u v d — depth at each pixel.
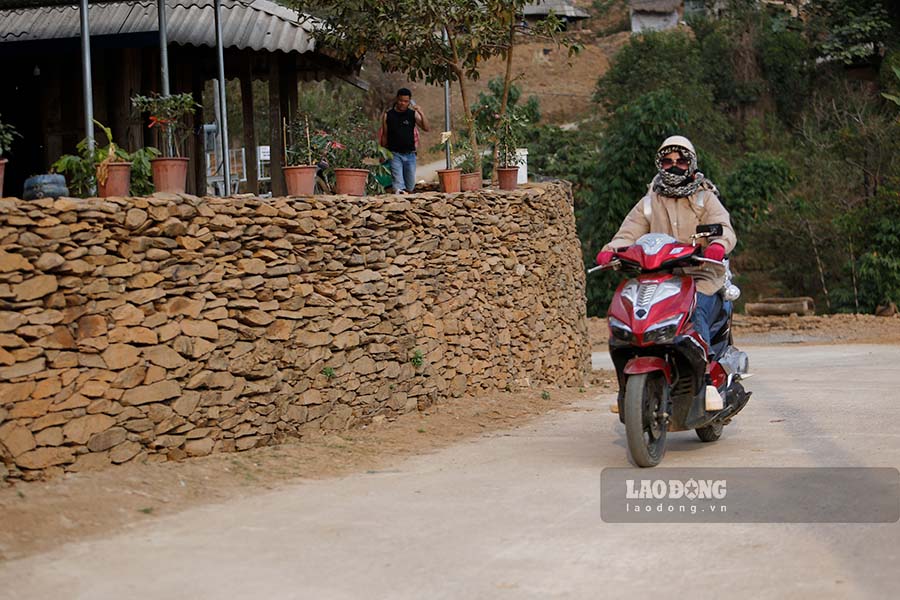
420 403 9.64
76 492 6.06
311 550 5.02
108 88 13.71
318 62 14.72
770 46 46.56
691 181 7.46
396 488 6.45
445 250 10.27
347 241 8.84
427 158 43.44
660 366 6.73
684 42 46.19
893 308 31.27
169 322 7.14
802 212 35.59
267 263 7.95
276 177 14.84
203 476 6.73
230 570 4.71
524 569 4.64
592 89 50.38
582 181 36.78
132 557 4.92
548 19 13.24
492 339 11.20
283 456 7.47
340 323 8.59
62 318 6.54
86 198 7.29
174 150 8.62
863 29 45.41
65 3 13.06
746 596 4.17
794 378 13.96
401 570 4.67
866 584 4.24
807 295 36.88
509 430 9.10
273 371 7.89
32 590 4.43
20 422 6.28
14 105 14.01
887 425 8.37
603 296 32.88
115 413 6.77
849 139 35.97
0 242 6.26
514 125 13.20
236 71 14.98
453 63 12.82
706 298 7.29
